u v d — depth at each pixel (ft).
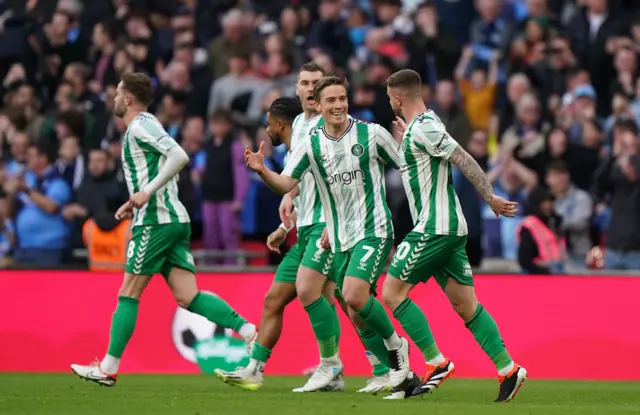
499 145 142.82
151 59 155.63
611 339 108.99
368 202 74.23
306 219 81.41
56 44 162.20
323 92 73.56
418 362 108.27
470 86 149.18
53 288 114.52
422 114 70.38
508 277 111.04
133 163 83.76
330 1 155.33
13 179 137.80
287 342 110.63
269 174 73.36
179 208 85.35
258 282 111.86
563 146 136.56
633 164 126.41
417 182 70.69
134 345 111.34
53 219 134.41
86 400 68.69
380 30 149.38
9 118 152.15
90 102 151.64
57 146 142.82
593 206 134.72
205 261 133.08
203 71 151.64
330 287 84.07
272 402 67.62
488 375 108.99
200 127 140.46
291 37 152.97
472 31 159.84
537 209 127.24
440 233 69.97
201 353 110.32
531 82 148.87
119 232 119.75
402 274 71.26
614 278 109.81
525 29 153.48
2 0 168.55
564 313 109.91
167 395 74.79
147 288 111.96
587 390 90.84
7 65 161.68
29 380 98.37
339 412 59.57
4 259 134.10
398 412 59.72
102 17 164.66
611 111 148.66
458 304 72.23
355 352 109.70
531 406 66.28
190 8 164.66
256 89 148.05
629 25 152.66
